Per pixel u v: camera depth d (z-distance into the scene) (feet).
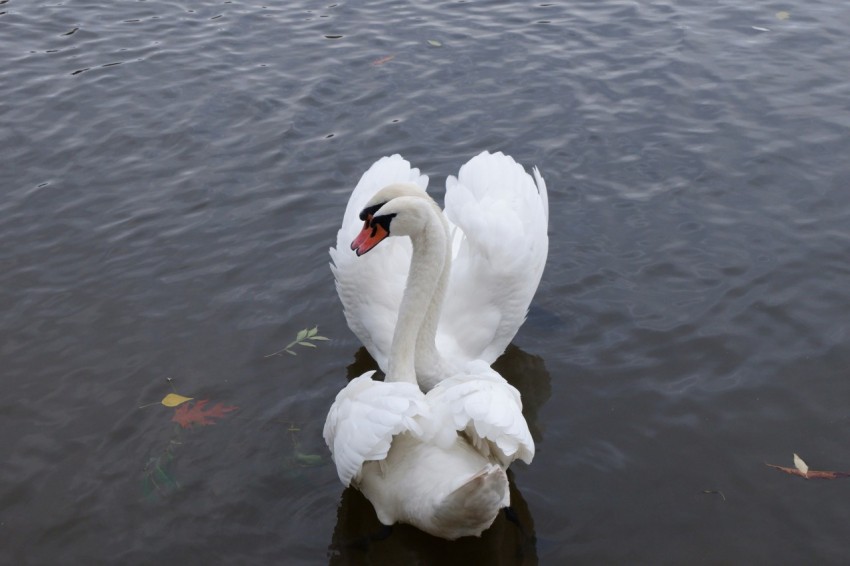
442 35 17.49
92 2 19.39
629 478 10.92
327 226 13.62
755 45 16.94
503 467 10.60
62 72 16.83
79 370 11.96
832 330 12.12
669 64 16.46
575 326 12.35
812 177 14.12
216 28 18.01
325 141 15.02
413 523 10.45
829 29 17.34
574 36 17.33
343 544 10.57
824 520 10.54
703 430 11.27
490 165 12.72
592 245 13.28
